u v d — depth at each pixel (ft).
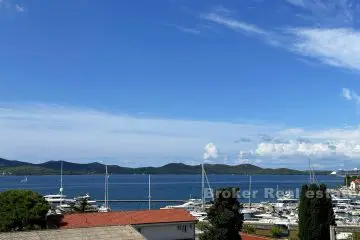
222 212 232.94
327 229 242.78
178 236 233.76
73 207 406.62
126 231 162.20
